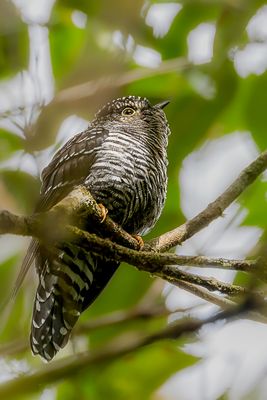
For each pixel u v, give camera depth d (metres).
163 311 11.04
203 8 11.80
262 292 7.08
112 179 11.23
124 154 11.38
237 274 11.07
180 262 8.80
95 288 11.27
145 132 11.83
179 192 12.52
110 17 11.43
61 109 11.19
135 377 11.56
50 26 11.62
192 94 12.02
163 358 11.53
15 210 10.68
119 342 6.81
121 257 8.68
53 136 10.98
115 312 11.96
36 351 10.46
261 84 11.74
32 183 10.91
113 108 12.18
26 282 11.92
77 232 8.33
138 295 12.23
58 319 10.74
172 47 12.06
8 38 11.18
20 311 11.95
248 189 12.21
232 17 11.67
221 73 11.85
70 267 10.81
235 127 12.20
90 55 11.61
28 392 6.07
